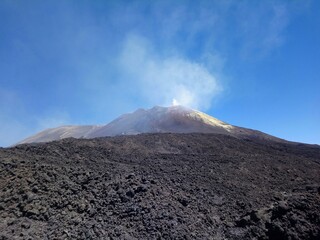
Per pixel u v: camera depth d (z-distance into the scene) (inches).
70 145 1082.1
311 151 1893.5
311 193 691.4
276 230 572.1
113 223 566.9
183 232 557.6
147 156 1162.6
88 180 702.5
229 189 826.8
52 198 615.8
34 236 513.0
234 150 1509.6
